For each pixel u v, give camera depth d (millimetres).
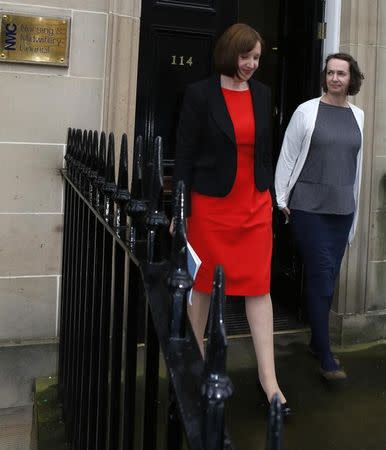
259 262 2660
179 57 3787
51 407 3002
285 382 3193
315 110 3045
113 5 3230
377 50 3807
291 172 3113
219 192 2564
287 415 2785
